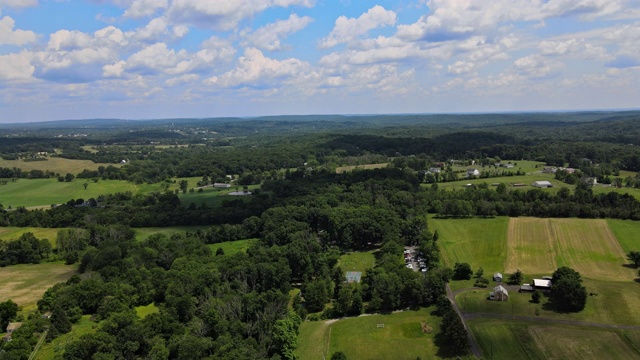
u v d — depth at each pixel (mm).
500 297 135125
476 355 106938
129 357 106375
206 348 105875
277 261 158375
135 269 150750
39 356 106688
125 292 136625
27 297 145750
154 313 120812
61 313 118938
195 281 138000
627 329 114750
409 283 136875
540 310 127688
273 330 114938
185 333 114812
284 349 111188
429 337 117000
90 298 131750
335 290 149125
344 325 127312
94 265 163750
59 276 166375
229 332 116375
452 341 110875
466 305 133375
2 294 148625
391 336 119000
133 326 110438
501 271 158875
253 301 128125
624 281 143125
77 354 101438
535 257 168375
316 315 135125
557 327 117312
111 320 113062
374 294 136375
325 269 160250
